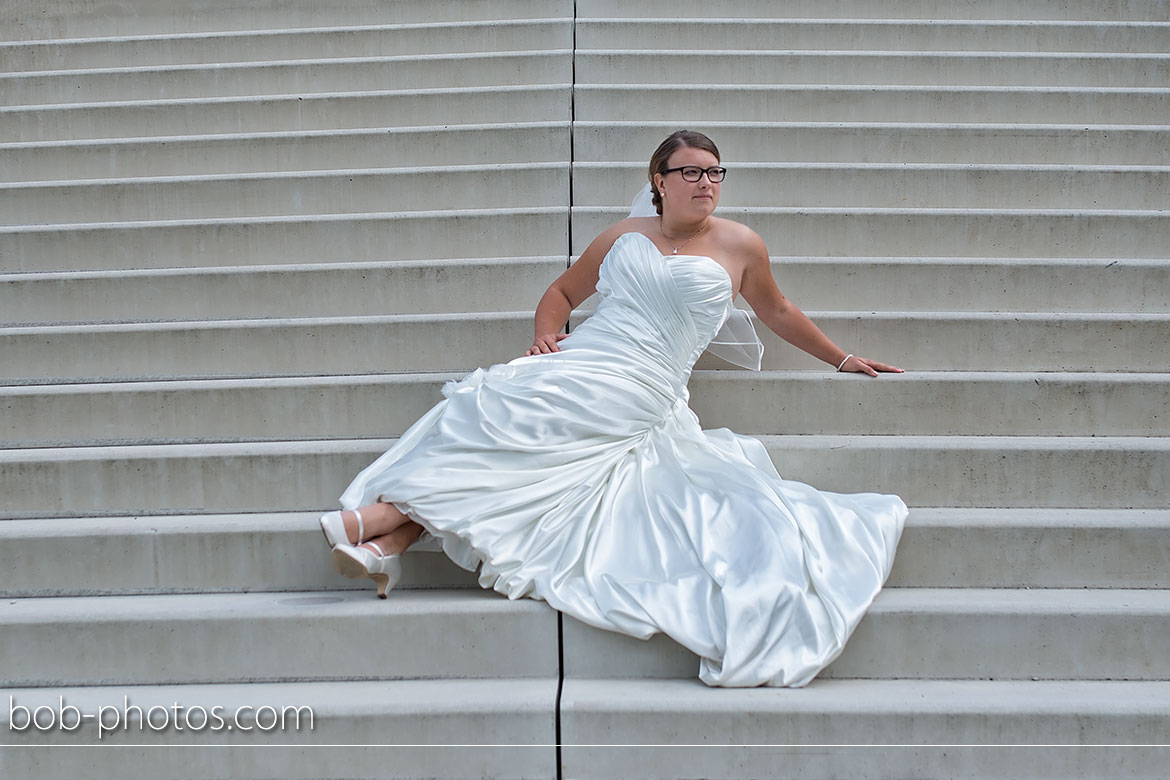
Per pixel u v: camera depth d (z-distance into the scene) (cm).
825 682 246
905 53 498
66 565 274
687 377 305
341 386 323
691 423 299
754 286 320
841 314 345
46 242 396
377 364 349
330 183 428
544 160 452
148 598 270
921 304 367
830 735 227
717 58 500
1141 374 322
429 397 324
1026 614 250
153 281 371
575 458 271
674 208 310
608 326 292
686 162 306
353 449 301
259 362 348
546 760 230
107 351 347
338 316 371
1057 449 295
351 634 250
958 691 239
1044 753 228
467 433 265
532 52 505
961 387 318
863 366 324
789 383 321
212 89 517
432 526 253
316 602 260
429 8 564
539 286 373
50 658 252
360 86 512
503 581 255
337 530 250
